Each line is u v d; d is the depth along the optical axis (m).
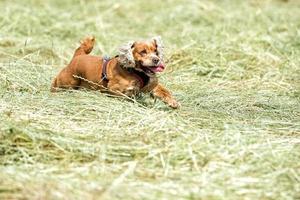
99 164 8.53
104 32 16.50
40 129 9.36
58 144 9.02
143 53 10.84
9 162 8.53
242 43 15.16
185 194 7.69
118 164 8.59
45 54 14.72
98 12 18.58
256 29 16.52
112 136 9.40
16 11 17.80
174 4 19.19
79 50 12.20
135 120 9.97
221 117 10.45
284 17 17.81
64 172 8.27
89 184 7.83
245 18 17.47
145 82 11.04
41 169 8.35
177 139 9.25
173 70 13.66
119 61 10.87
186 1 19.14
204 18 17.69
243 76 13.51
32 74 12.62
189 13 17.94
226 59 14.37
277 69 13.82
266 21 17.36
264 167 8.43
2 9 17.92
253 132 9.62
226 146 9.00
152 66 10.76
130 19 18.17
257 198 7.71
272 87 12.77
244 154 8.77
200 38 15.66
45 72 12.92
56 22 17.25
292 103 11.47
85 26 17.20
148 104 11.08
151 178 8.20
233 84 12.96
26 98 10.83
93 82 11.34
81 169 8.32
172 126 9.67
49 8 18.59
